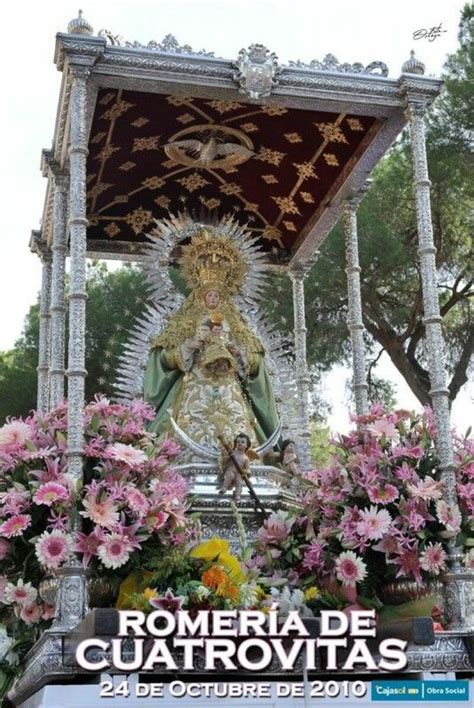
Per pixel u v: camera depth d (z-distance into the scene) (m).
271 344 11.49
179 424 10.34
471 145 17.91
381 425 8.86
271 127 10.96
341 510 8.75
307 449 12.14
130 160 11.45
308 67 9.65
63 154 10.35
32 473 8.14
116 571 8.00
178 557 7.51
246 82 9.39
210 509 9.49
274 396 11.19
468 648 7.75
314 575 8.75
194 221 12.52
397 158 18.66
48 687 6.56
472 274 18.23
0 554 8.14
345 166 11.39
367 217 17.47
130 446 8.25
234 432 10.31
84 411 8.44
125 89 9.55
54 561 7.61
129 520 8.03
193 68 9.34
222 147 11.39
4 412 18.38
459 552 8.45
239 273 11.50
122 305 18.23
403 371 18.45
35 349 18.97
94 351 17.66
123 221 12.60
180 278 13.33
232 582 7.12
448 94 17.94
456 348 18.89
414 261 17.84
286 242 13.19
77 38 8.98
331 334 18.27
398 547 8.31
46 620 8.07
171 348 10.77
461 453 8.97
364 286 17.91
